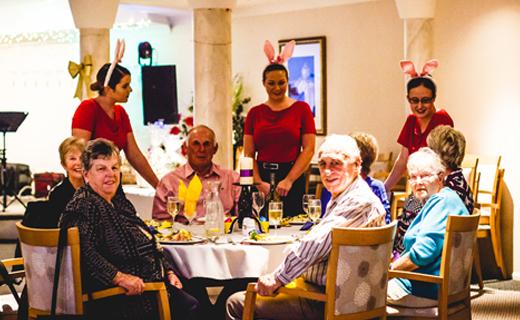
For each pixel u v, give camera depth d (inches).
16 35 554.9
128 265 153.6
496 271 300.4
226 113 314.0
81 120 227.5
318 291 148.2
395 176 250.7
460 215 156.0
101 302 150.3
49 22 499.5
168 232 182.9
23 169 537.6
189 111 449.7
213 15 309.6
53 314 142.2
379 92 378.0
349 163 148.6
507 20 301.3
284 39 409.1
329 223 144.2
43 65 563.5
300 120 237.9
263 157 239.6
